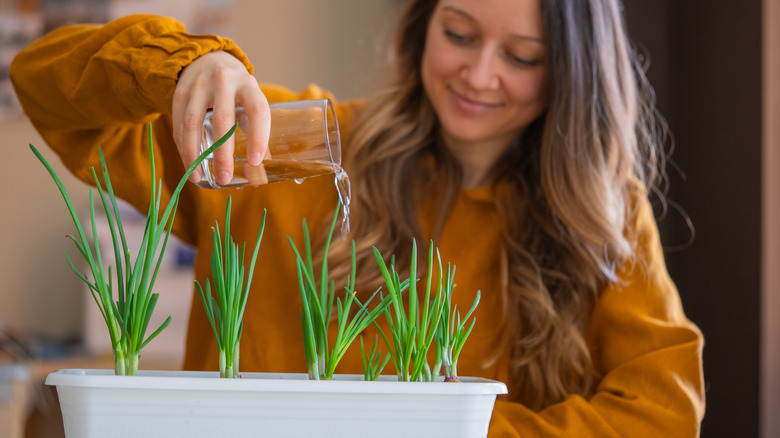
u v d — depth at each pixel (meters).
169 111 1.28
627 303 1.73
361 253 1.76
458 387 0.95
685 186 3.88
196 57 1.24
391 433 0.95
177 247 4.29
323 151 1.19
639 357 1.63
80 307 4.83
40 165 4.82
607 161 1.80
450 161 1.90
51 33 1.59
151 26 1.38
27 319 4.79
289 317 1.77
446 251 1.84
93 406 0.92
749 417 3.47
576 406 1.51
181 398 0.93
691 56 3.86
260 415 0.93
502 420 1.43
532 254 1.80
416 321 1.08
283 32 5.03
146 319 1.00
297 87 5.03
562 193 1.76
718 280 3.66
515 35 1.67
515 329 1.74
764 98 3.44
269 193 1.83
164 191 1.78
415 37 1.92
